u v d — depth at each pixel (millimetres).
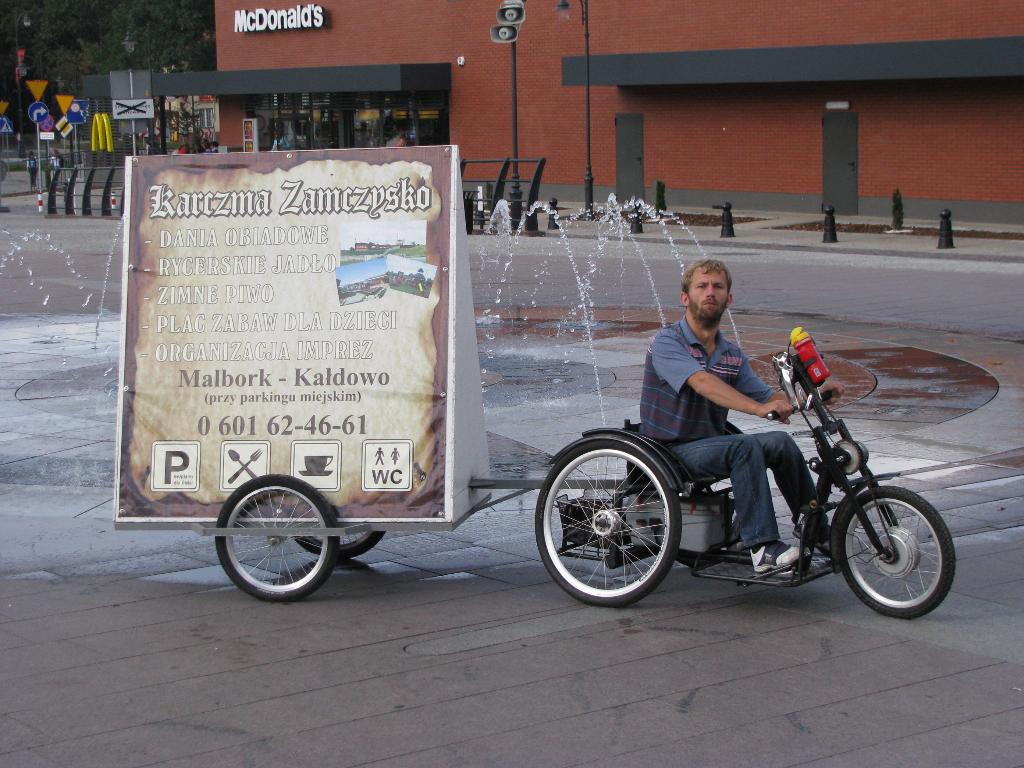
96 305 17562
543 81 39625
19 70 72625
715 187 35906
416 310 6016
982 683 4863
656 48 36281
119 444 6148
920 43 29438
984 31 29406
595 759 4254
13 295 18688
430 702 4762
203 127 61000
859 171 32562
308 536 5992
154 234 6184
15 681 5035
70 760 4320
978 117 29969
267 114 47656
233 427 6086
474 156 42000
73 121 43906
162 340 6148
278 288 6094
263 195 6125
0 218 37500
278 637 5516
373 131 44562
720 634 5449
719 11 34594
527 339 14445
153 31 62656
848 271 21500
